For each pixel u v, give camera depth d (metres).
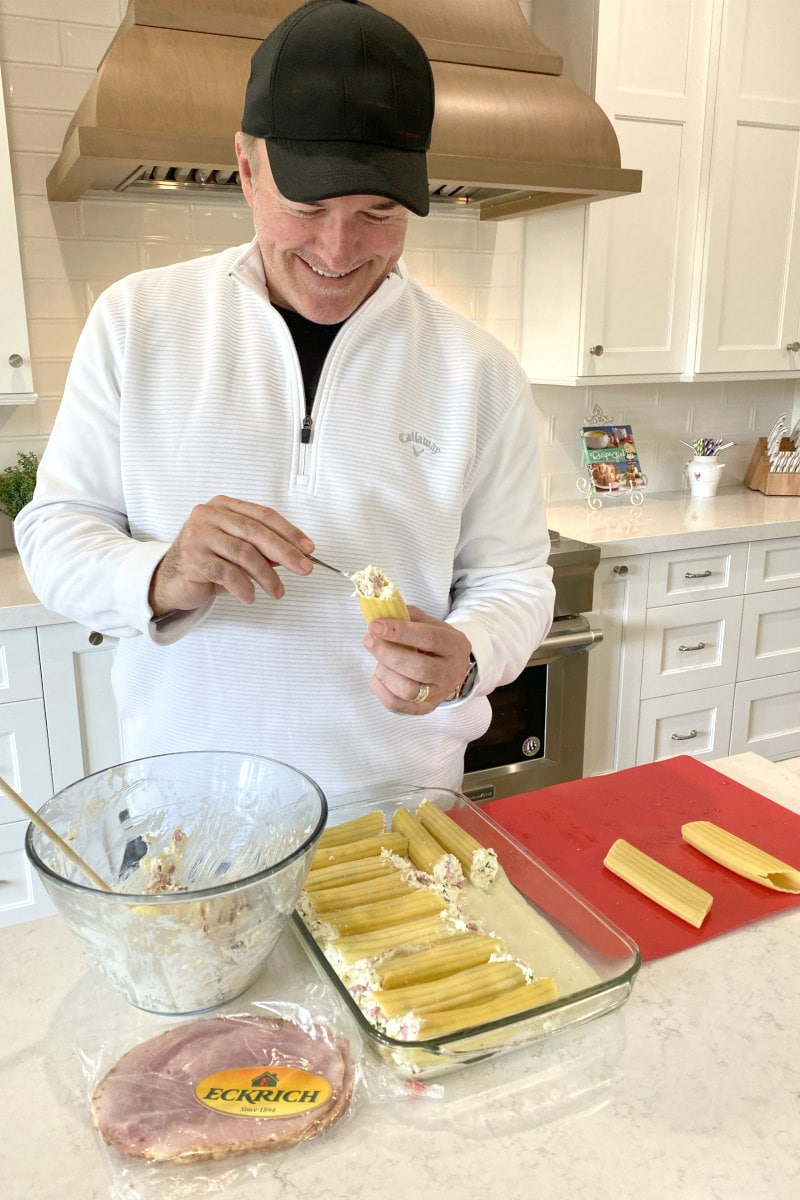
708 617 2.55
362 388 1.10
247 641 1.08
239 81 1.69
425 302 1.18
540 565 1.24
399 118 0.87
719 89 2.44
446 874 0.91
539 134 1.97
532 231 2.60
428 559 1.15
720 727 2.68
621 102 2.33
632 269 2.49
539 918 0.87
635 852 1.01
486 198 2.38
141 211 2.20
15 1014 0.77
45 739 1.89
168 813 0.90
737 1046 0.75
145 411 1.08
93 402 1.10
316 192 0.85
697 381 2.68
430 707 0.99
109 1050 0.73
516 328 2.71
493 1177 0.63
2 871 1.93
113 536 1.06
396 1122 0.67
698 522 2.57
